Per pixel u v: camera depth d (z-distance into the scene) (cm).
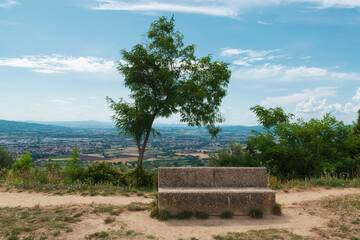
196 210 629
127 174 1291
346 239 483
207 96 1681
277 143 1419
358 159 1287
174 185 691
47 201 784
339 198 750
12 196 848
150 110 1627
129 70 1625
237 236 504
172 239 494
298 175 1326
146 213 655
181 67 1725
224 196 634
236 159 1573
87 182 1111
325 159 1279
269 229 541
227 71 1758
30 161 1486
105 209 661
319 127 1361
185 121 1772
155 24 1689
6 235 498
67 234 510
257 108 1814
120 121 1571
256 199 637
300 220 598
